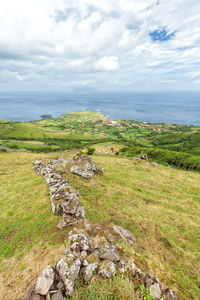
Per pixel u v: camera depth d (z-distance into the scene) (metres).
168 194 24.73
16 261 8.47
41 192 17.30
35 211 13.62
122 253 8.40
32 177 22.66
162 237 13.43
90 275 5.77
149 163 45.38
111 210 16.50
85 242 7.81
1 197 16.59
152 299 5.32
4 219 12.59
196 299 7.24
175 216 17.78
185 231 15.02
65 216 12.05
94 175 26.44
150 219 16.06
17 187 19.08
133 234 12.71
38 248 9.46
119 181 26.81
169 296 5.80
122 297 5.09
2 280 7.08
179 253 11.62
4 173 26.00
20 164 34.44
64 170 24.58
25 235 10.78
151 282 5.92
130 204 19.00
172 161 57.69
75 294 5.11
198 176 38.19
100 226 12.73
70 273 5.62
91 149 48.94
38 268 7.57
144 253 10.25
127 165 39.47
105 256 6.96
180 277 8.77
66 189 14.96
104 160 42.88
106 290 5.13
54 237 10.44
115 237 10.80
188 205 21.67
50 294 5.07
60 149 95.19
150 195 23.30
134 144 139.62
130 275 5.99
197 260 11.13
